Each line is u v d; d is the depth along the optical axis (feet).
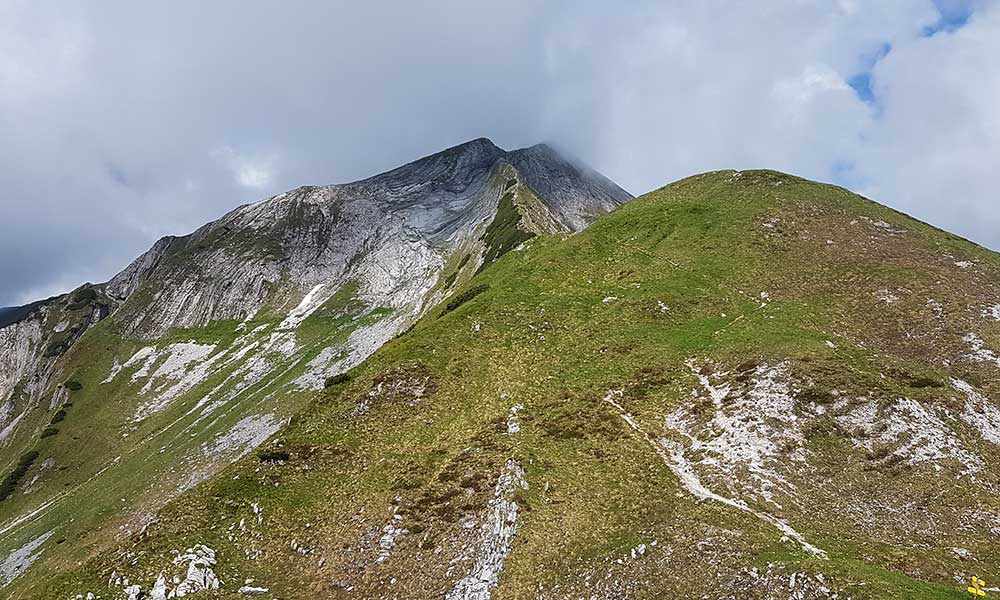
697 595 85.71
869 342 161.79
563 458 131.75
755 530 96.94
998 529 97.55
